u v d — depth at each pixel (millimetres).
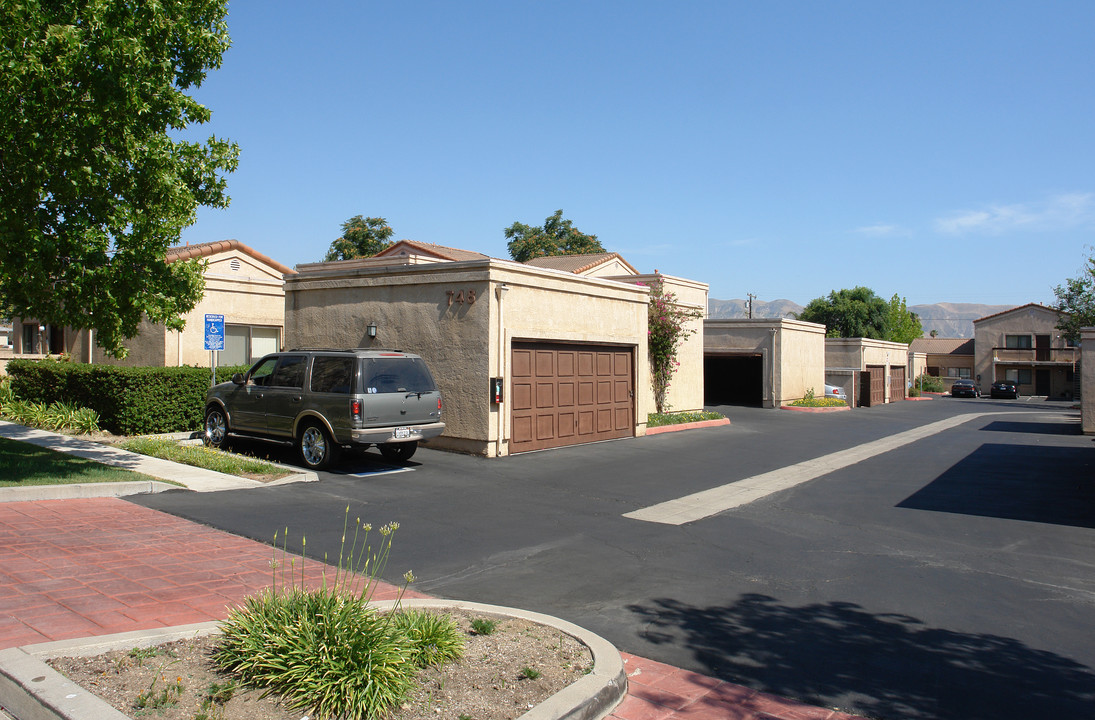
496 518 9109
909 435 21438
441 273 13945
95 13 8930
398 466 12281
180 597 5672
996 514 10117
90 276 9461
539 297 14516
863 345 35156
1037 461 15719
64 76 8719
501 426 13570
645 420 17938
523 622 5355
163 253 10008
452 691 4188
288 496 9656
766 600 6383
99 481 9258
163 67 9836
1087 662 5180
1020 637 5637
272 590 4828
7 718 3939
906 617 6031
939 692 4684
